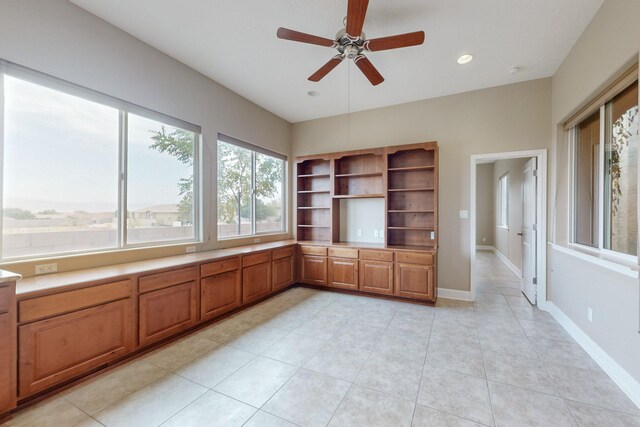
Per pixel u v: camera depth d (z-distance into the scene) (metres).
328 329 2.88
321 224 4.88
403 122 4.21
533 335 2.73
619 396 1.82
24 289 1.75
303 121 5.08
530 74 3.36
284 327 2.94
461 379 2.02
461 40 2.68
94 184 2.47
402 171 4.18
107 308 2.11
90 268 2.38
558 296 3.11
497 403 1.76
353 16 1.83
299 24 2.50
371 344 2.56
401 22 2.43
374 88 3.73
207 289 2.93
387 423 1.60
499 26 2.47
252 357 2.33
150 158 2.92
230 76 3.45
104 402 1.78
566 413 1.67
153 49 2.85
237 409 1.71
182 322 2.67
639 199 1.75
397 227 4.00
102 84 2.46
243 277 3.41
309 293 4.17
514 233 5.60
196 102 3.33
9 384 1.62
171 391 1.89
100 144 2.51
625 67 1.97
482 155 3.74
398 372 2.11
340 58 2.37
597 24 2.28
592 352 2.32
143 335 2.34
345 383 1.98
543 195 3.43
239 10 2.32
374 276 3.88
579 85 2.62
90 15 2.37
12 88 2.01
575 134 3.09
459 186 3.87
